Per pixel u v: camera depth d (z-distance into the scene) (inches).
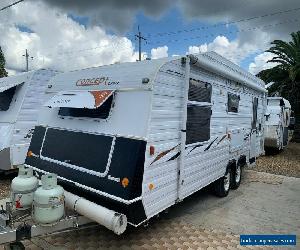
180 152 199.2
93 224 176.6
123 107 181.5
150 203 173.3
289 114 706.8
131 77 184.9
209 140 245.1
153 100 171.6
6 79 351.3
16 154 310.5
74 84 222.8
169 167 189.2
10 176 340.8
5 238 142.3
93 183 175.6
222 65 258.1
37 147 225.6
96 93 193.3
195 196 299.0
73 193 187.8
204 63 217.6
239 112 315.0
